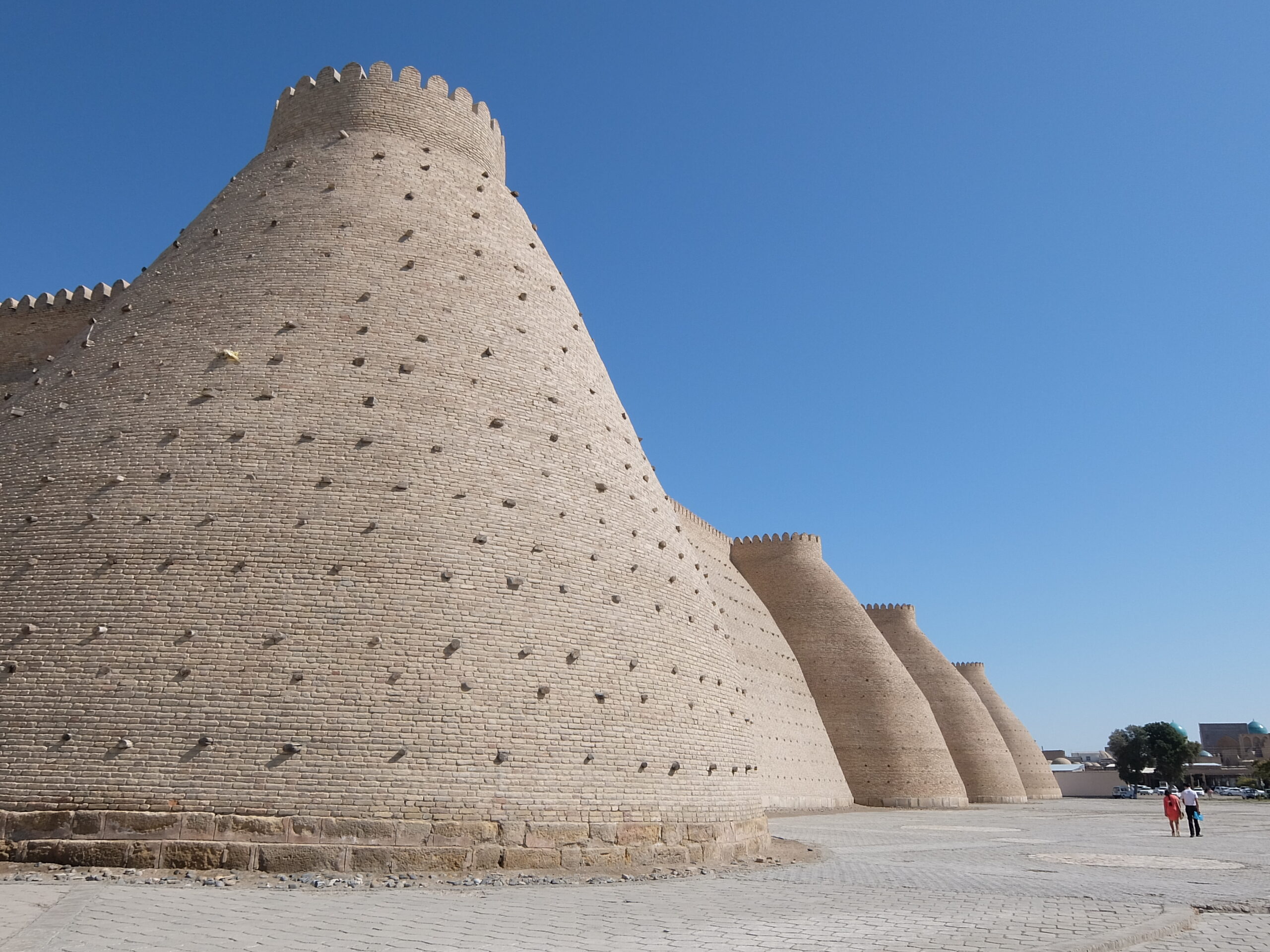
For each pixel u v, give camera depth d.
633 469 23.12
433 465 19.22
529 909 13.10
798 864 20.84
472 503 19.06
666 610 21.08
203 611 16.94
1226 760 172.12
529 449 20.62
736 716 22.16
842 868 20.22
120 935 10.58
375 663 16.73
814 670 57.41
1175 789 36.47
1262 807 62.44
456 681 16.98
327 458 18.78
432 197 24.30
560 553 19.56
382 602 17.33
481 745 16.69
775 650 53.19
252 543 17.64
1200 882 18.77
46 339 25.94
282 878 15.01
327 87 26.23
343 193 23.56
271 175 24.59
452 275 22.67
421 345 20.91
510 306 23.08
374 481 18.66
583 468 21.39
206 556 17.50
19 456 19.91
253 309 21.06
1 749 16.05
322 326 20.72
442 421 19.92
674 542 23.23
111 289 26.19
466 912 12.72
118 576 17.41
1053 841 30.08
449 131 26.48
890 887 16.91
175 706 16.12
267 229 22.89
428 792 16.05
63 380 21.30
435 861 15.70
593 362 24.83
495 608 18.02
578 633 18.80
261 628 16.80
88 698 16.27
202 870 15.13
